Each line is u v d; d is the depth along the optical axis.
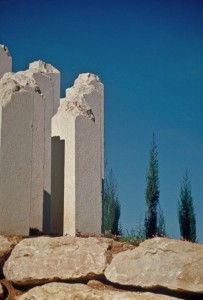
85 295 8.62
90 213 11.85
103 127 15.06
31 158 10.60
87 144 12.09
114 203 24.62
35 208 11.57
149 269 8.65
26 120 10.62
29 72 13.70
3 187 10.17
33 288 9.07
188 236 22.25
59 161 12.61
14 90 10.62
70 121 12.14
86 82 15.27
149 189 23.89
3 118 10.32
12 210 10.23
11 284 9.49
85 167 11.96
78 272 9.16
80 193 11.77
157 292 8.63
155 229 23.09
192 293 8.35
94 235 11.62
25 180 10.46
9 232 10.16
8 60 14.30
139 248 8.88
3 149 10.24
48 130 12.77
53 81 14.46
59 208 12.52
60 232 12.41
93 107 14.23
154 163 24.22
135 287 8.77
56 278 9.23
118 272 8.88
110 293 8.54
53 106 13.77
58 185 12.62
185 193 22.80
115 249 9.47
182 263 8.44
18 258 9.41
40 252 9.37
